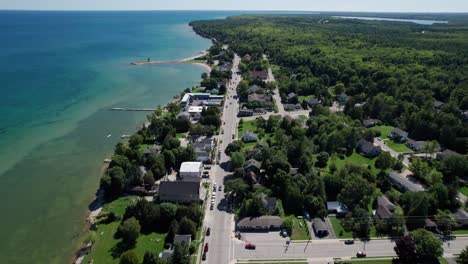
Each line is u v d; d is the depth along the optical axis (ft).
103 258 250.16
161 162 367.25
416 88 620.08
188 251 244.01
